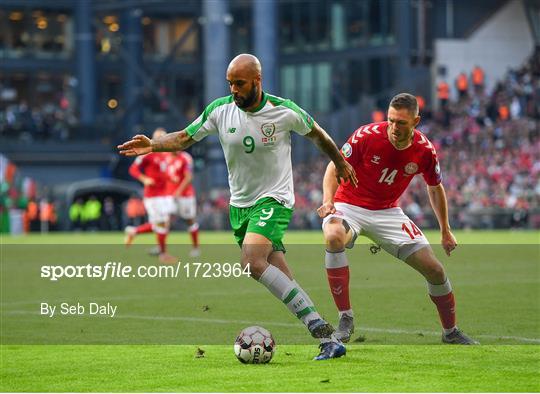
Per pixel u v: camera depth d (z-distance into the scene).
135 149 32.44
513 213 165.38
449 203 170.88
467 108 194.62
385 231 36.31
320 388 26.95
